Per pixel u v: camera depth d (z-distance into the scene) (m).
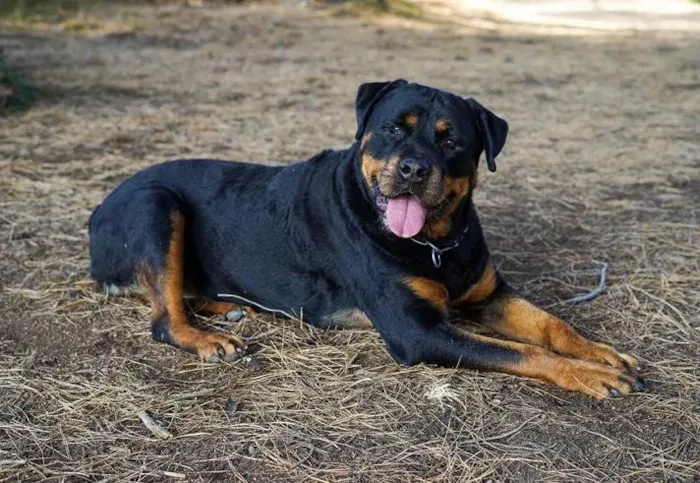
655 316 3.67
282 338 3.50
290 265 3.54
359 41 11.98
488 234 4.73
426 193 3.15
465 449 2.74
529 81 9.55
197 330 3.40
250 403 3.00
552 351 3.34
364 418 2.91
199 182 3.82
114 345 3.44
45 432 2.82
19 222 4.68
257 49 10.92
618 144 6.77
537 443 2.77
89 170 5.66
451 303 3.46
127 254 3.60
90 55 9.80
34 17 11.77
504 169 6.04
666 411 2.94
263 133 6.80
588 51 12.00
